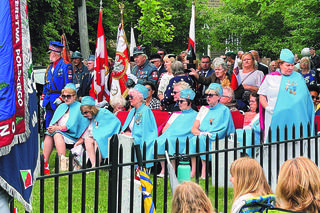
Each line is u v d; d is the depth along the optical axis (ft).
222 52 106.01
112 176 17.03
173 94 33.40
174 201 14.02
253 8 86.89
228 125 31.17
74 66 46.96
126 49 42.57
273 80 29.91
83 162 16.42
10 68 14.38
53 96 42.34
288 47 83.97
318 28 61.36
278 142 21.86
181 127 31.81
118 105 37.27
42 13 63.21
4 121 13.97
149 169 31.81
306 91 29.99
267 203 15.40
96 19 86.22
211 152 19.35
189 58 39.58
